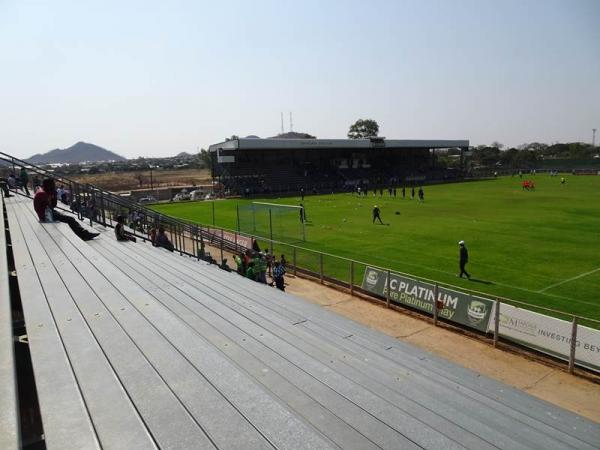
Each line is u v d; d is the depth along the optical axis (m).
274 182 75.25
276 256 22.61
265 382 4.12
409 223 34.22
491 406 5.14
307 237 29.03
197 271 10.05
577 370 10.22
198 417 2.87
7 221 12.31
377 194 61.91
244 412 2.96
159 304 5.38
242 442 2.61
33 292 5.83
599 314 14.12
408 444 3.19
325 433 3.28
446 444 3.23
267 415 2.93
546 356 10.94
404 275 15.06
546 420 5.04
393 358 6.44
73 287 6.11
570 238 27.19
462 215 38.41
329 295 16.27
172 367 3.63
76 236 10.09
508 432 4.34
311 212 42.69
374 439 3.23
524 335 11.38
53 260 7.75
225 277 10.16
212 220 38.50
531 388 9.49
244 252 17.66
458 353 11.24
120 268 8.89
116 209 24.56
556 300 15.53
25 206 15.80
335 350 5.88
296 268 20.08
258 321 6.48
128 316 4.92
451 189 67.69
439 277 18.69
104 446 2.50
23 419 3.51
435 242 26.44
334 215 40.03
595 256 22.31
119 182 100.44
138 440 2.57
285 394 3.89
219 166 72.94
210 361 3.77
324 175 83.75
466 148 99.19
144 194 66.50
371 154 95.88
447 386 5.59
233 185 68.69
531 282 17.80
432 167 103.06
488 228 31.23
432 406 4.30
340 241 27.36
